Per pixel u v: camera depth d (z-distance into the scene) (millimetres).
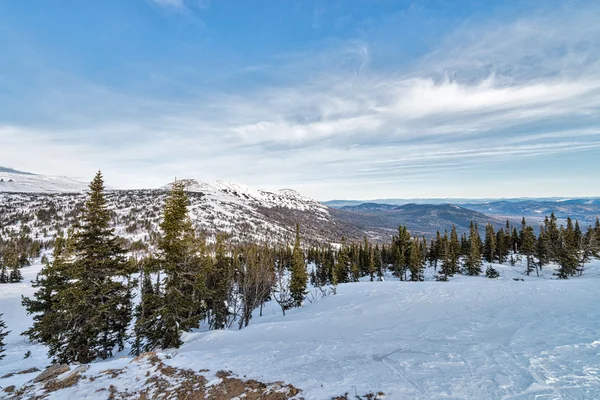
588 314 15586
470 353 10914
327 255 90938
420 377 8938
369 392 8070
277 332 20109
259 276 32844
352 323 20547
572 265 53875
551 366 9039
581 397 7145
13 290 67562
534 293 23625
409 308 23000
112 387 9609
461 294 26078
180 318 20250
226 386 9266
